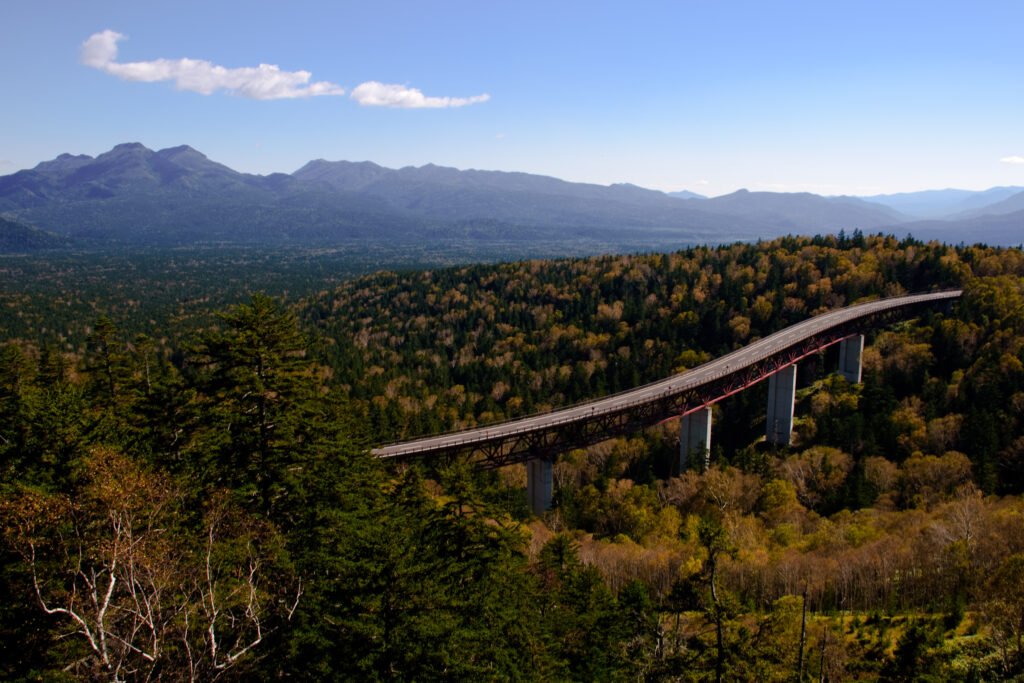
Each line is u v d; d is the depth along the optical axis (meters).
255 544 33.91
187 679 25.27
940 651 47.75
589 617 43.91
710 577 35.16
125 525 27.05
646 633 44.78
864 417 114.31
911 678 44.44
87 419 41.75
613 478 101.81
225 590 30.33
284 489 39.97
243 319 39.72
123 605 25.77
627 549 67.62
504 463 88.56
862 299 165.12
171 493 32.94
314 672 28.31
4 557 28.39
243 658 28.39
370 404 128.62
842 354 141.88
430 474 79.12
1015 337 122.56
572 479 107.31
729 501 84.88
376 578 28.17
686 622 46.69
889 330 150.12
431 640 27.91
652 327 175.38
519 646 32.69
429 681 27.53
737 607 34.84
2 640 27.47
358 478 44.53
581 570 48.12
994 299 139.88
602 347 171.88
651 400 102.06
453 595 31.33
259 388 38.28
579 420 94.00
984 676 44.94
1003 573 51.72
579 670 41.59
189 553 29.31
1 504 26.88
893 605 57.25
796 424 124.75
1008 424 98.31
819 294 172.38
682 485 92.12
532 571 46.81
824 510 88.44
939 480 88.25
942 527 64.69
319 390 47.94
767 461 100.81
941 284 174.62
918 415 111.69
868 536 70.38
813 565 62.53
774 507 83.44
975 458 90.69
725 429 131.00
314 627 29.23
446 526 35.88
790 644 38.41
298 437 42.09
